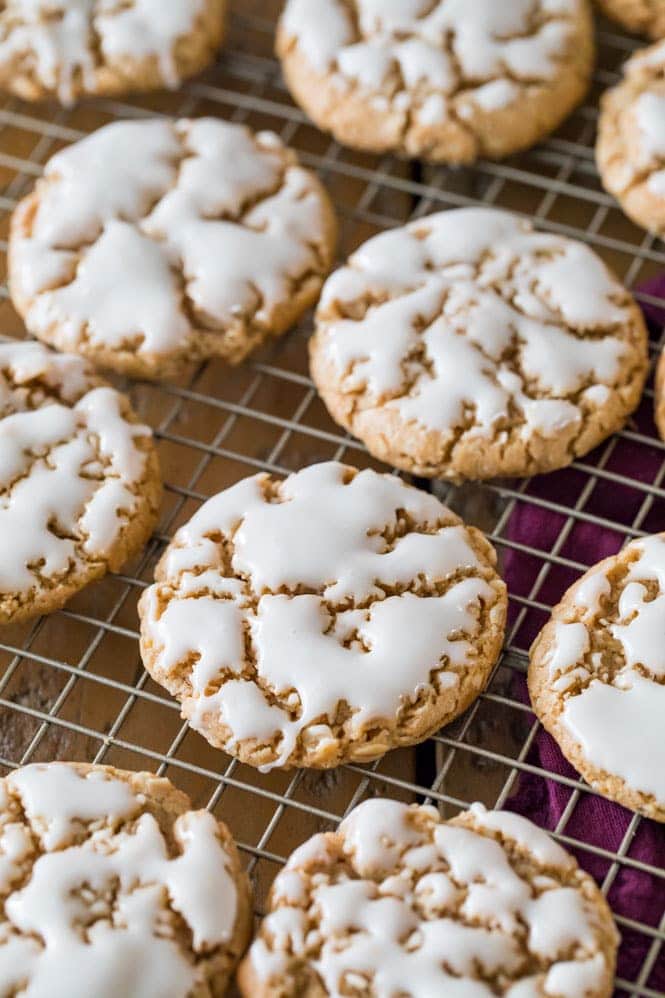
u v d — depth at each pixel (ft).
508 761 1.96
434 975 1.84
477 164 2.24
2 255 2.24
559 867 1.89
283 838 2.00
